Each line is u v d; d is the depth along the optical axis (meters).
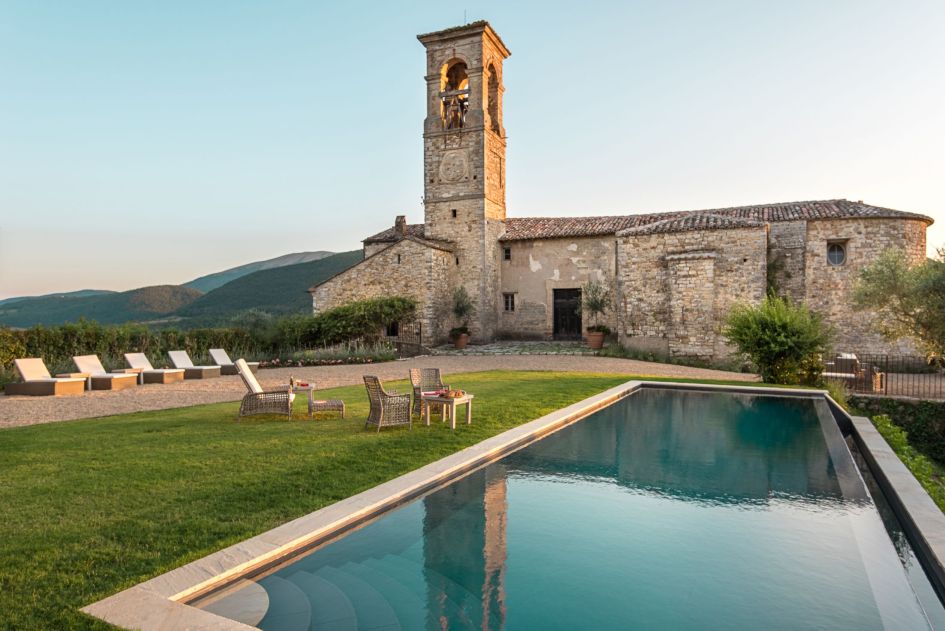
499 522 5.19
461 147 28.03
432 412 10.03
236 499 5.31
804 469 7.14
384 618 3.50
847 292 23.30
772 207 26.86
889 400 14.52
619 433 9.18
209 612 3.41
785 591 3.96
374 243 31.44
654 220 27.70
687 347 22.42
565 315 28.28
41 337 17.50
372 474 6.18
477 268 27.67
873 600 3.84
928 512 4.95
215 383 15.95
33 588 3.58
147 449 7.32
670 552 4.59
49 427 8.97
